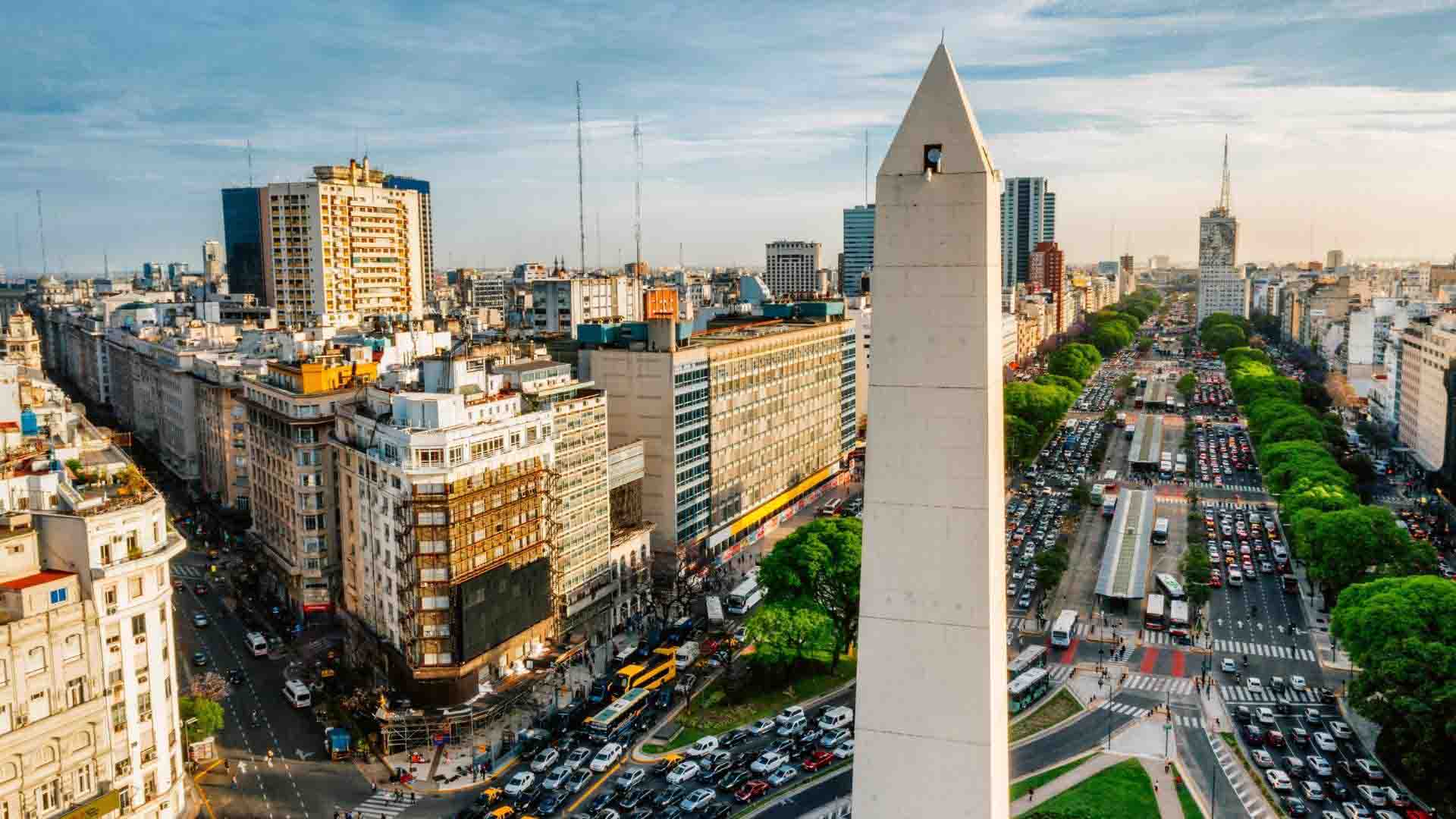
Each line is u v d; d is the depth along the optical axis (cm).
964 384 5266
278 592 17688
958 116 5216
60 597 9406
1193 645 16000
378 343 19938
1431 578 13125
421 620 12875
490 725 13200
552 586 14812
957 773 5422
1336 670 14975
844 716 13088
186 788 11100
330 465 16275
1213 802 10769
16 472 10688
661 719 13438
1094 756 12275
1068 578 19338
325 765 12238
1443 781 10950
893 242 5325
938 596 5388
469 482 13012
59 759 9275
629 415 18588
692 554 19038
